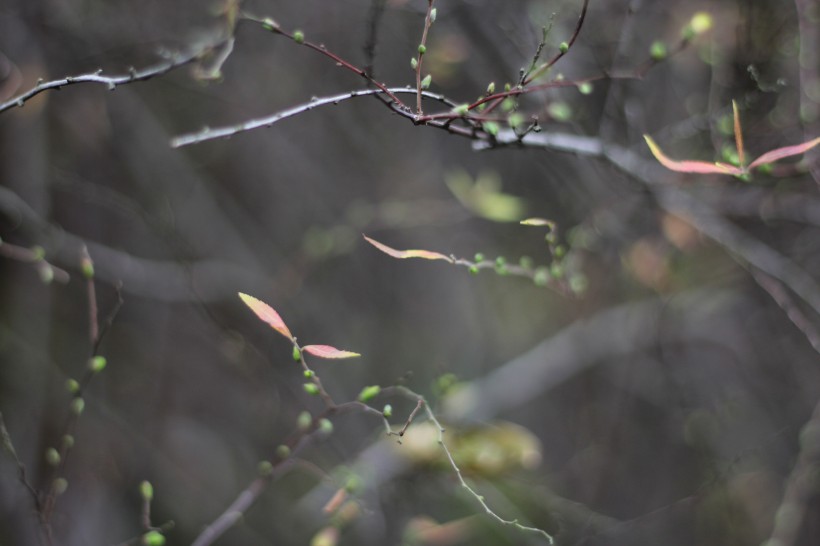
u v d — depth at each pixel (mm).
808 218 749
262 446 1023
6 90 704
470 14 738
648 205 714
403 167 1009
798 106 685
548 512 727
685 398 950
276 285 970
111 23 759
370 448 713
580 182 845
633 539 1002
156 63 771
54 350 956
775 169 639
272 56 881
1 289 846
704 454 924
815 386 953
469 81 788
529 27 710
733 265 893
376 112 964
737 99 677
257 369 886
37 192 774
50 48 752
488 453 683
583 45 719
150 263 900
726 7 696
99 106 836
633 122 697
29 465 828
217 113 951
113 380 1005
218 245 1017
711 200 750
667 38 724
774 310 934
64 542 863
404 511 730
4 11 721
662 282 801
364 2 776
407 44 755
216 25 642
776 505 964
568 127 727
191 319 990
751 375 974
